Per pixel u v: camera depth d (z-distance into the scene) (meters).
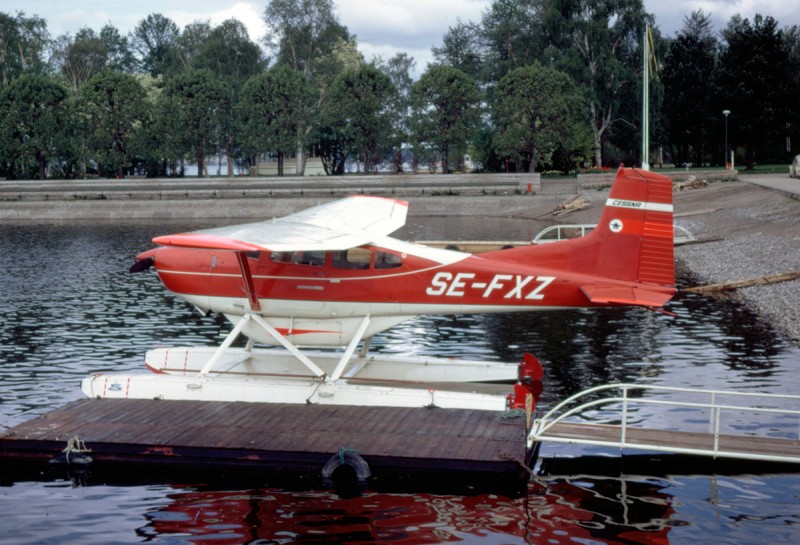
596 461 12.29
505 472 11.21
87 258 38.31
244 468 11.80
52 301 26.47
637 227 14.16
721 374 16.78
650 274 14.18
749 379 16.38
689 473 11.79
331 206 17.33
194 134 73.50
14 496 11.04
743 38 71.56
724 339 19.97
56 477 11.70
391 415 13.02
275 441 11.89
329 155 82.81
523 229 48.72
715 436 11.98
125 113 73.06
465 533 9.77
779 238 33.25
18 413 14.54
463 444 11.72
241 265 14.47
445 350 19.55
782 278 26.05
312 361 15.73
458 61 95.69
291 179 68.94
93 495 11.05
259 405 13.59
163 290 28.73
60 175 82.50
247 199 65.81
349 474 11.60
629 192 14.16
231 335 14.90
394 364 15.87
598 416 14.19
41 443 12.06
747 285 26.30
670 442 12.13
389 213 16.75
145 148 73.81
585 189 63.47
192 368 15.90
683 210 48.94
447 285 14.52
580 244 14.39
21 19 95.25
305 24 87.75
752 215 40.75
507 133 69.50
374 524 10.02
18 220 63.84
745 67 71.12
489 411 13.17
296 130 73.50
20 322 22.98
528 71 68.50
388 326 14.88
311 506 10.59
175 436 12.12
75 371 17.56
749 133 71.56
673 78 82.38
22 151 73.19
